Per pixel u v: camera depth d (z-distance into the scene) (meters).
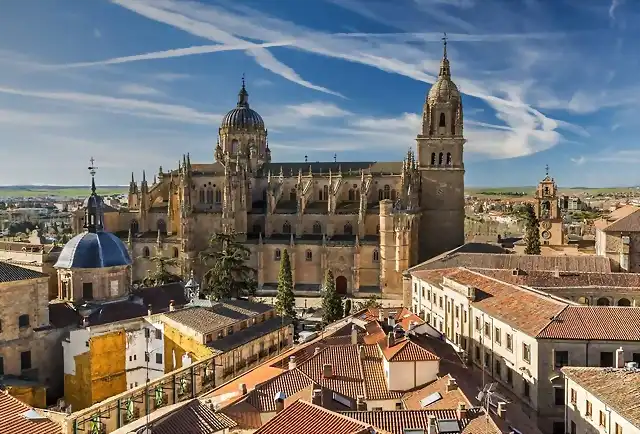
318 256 170.00
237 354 84.50
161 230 186.25
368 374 69.00
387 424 51.59
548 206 170.75
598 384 57.38
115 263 103.81
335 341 83.06
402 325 90.62
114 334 88.00
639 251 114.88
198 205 184.88
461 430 50.53
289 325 99.88
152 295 108.06
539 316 74.50
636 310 72.12
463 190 172.75
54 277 126.75
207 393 69.88
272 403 59.22
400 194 171.62
